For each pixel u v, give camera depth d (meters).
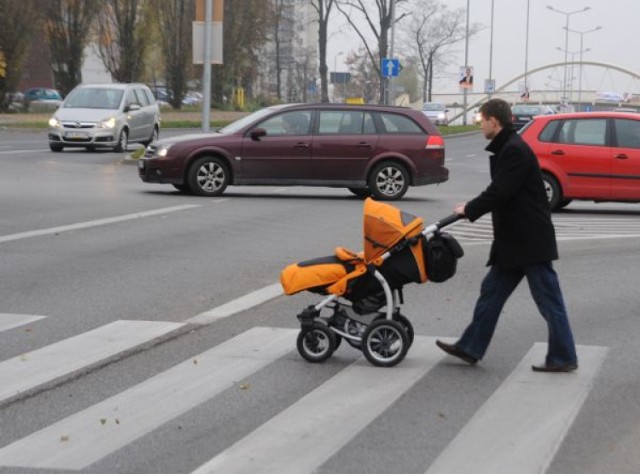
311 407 6.23
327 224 15.31
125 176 23.72
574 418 6.04
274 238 13.68
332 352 7.32
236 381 6.82
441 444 5.55
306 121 19.62
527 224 6.94
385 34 60.06
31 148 32.53
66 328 8.35
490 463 5.26
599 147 18.50
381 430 5.79
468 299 9.83
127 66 56.19
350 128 19.69
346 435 5.70
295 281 7.19
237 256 12.12
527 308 9.38
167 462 5.25
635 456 5.38
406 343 7.20
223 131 19.75
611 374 7.05
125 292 9.89
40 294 9.75
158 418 6.00
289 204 18.31
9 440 5.61
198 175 19.28
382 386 6.72
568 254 13.02
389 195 19.72
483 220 16.86
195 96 73.25
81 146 30.75
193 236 13.74
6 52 50.25
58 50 54.62
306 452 5.41
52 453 5.39
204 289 10.09
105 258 11.84
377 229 7.07
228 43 65.94
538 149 18.70
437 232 7.17
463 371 7.13
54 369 7.07
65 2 54.41
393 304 7.34
